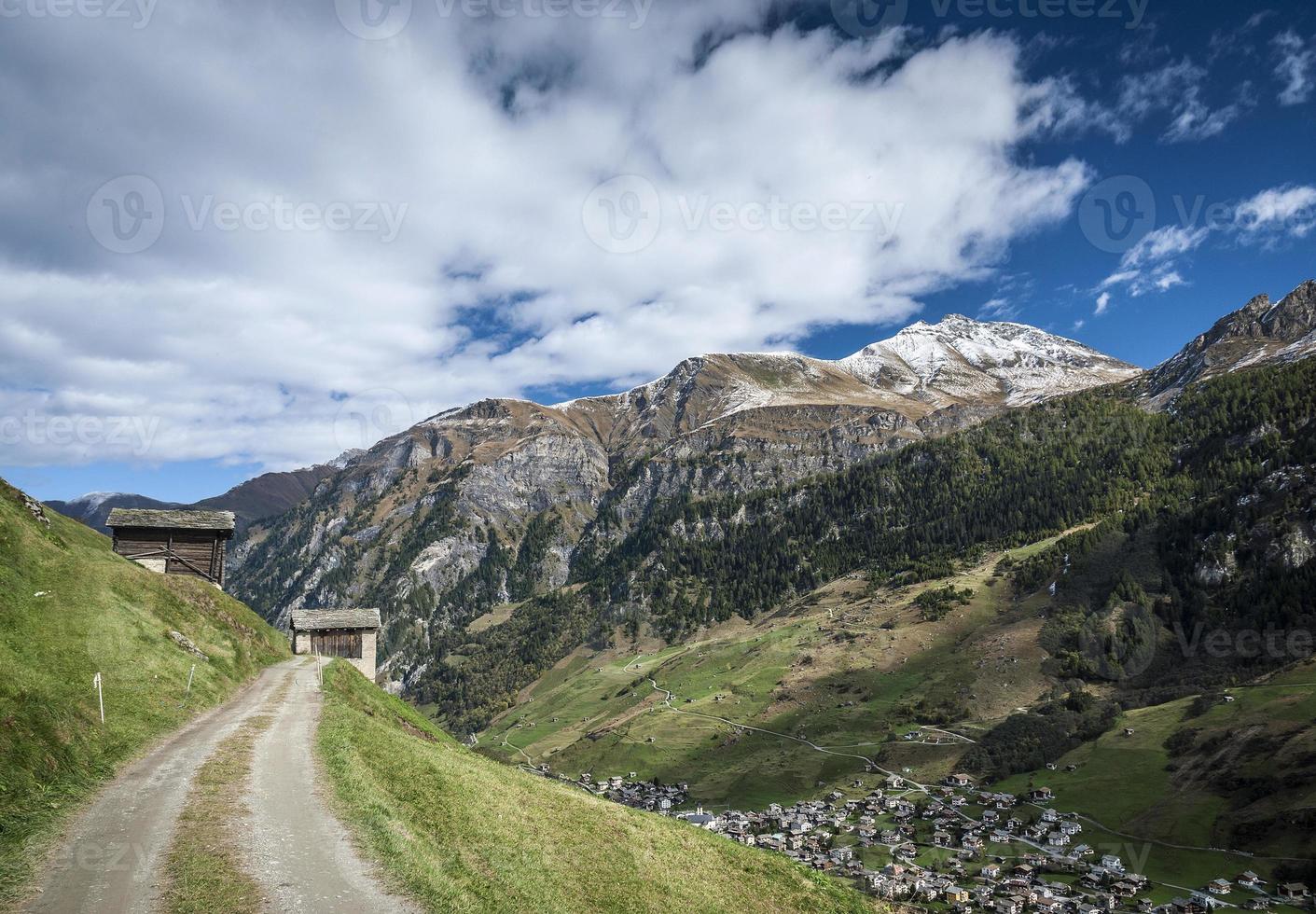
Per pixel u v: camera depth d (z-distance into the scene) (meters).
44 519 51.06
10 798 22.02
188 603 60.25
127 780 26.88
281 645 78.94
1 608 34.72
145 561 78.69
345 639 91.81
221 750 32.38
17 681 28.78
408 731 60.84
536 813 35.16
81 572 45.88
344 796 27.38
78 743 27.83
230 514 84.12
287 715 41.72
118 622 42.81
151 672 40.59
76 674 34.16
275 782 28.47
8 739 24.41
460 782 35.41
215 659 52.47
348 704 51.97
